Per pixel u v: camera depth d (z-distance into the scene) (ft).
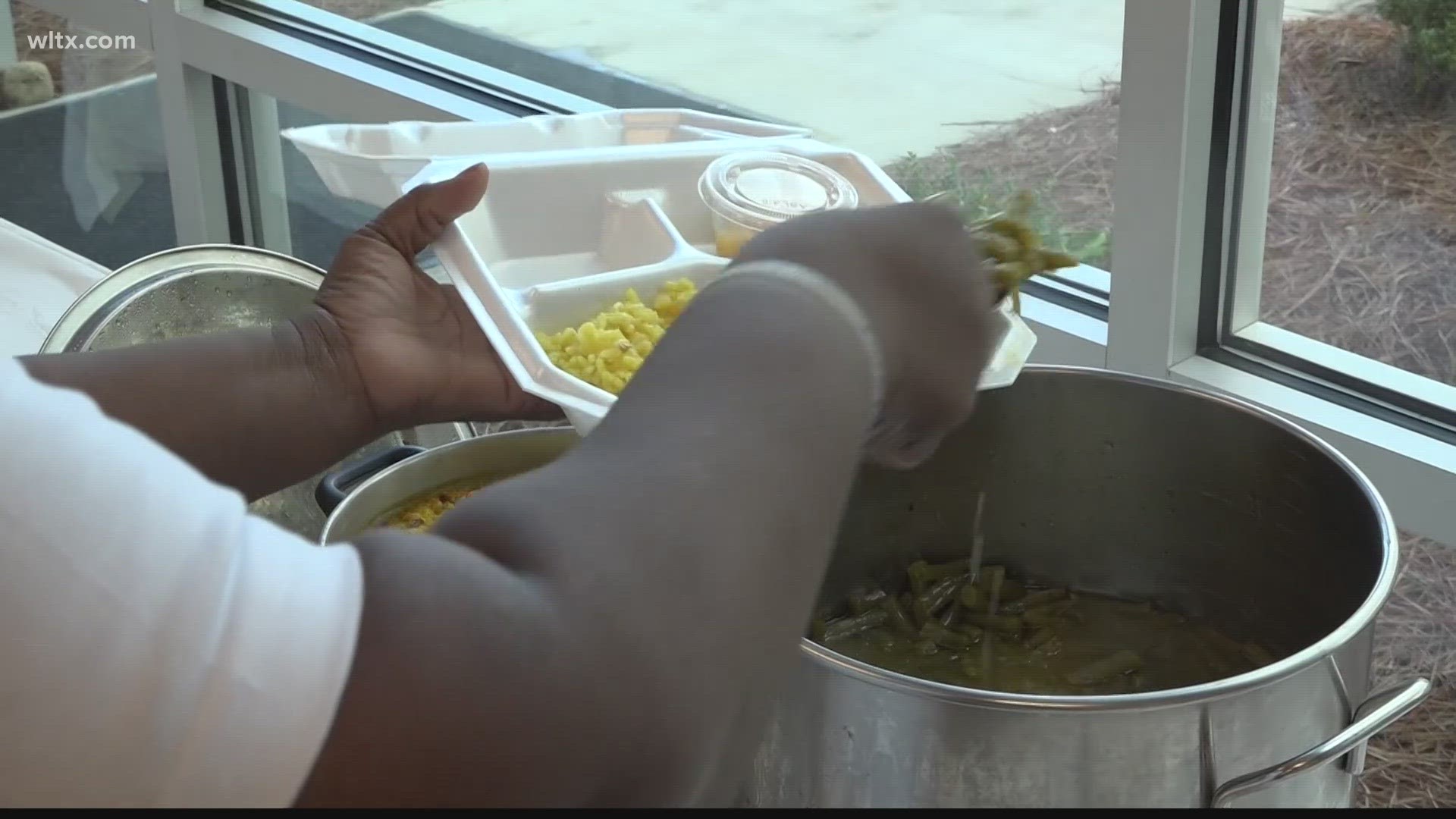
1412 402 2.77
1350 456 2.73
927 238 1.39
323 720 0.97
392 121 4.16
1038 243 1.99
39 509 0.92
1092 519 2.73
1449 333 2.74
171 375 1.81
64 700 0.92
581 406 1.98
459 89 4.20
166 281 2.82
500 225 2.57
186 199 4.94
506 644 1.03
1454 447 2.67
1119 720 1.64
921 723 1.71
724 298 1.28
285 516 2.72
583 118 2.91
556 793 1.06
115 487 0.95
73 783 0.93
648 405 1.20
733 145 2.72
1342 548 2.26
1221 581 2.62
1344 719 1.82
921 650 2.73
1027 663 2.68
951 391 1.40
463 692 1.01
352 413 2.03
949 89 3.35
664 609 1.10
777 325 1.24
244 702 0.95
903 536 2.85
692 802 1.16
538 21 4.14
